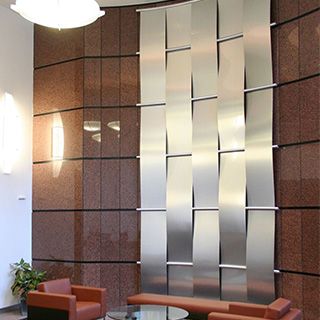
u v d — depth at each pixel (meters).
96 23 7.28
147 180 6.95
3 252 7.06
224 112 6.41
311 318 5.42
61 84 7.43
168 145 6.90
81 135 7.18
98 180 7.12
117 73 7.22
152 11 7.11
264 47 6.04
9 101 7.30
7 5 7.25
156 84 7.02
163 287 6.73
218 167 6.45
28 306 5.57
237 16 6.41
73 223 7.14
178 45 6.93
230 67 6.41
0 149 7.15
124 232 7.04
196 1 6.79
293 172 5.72
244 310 4.95
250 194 6.11
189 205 6.64
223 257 6.32
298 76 5.71
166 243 6.77
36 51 7.71
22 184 7.46
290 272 5.69
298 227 5.62
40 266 7.37
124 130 7.14
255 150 6.06
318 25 5.50
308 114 5.58
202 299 6.16
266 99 6.01
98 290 5.98
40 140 7.56
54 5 4.76
